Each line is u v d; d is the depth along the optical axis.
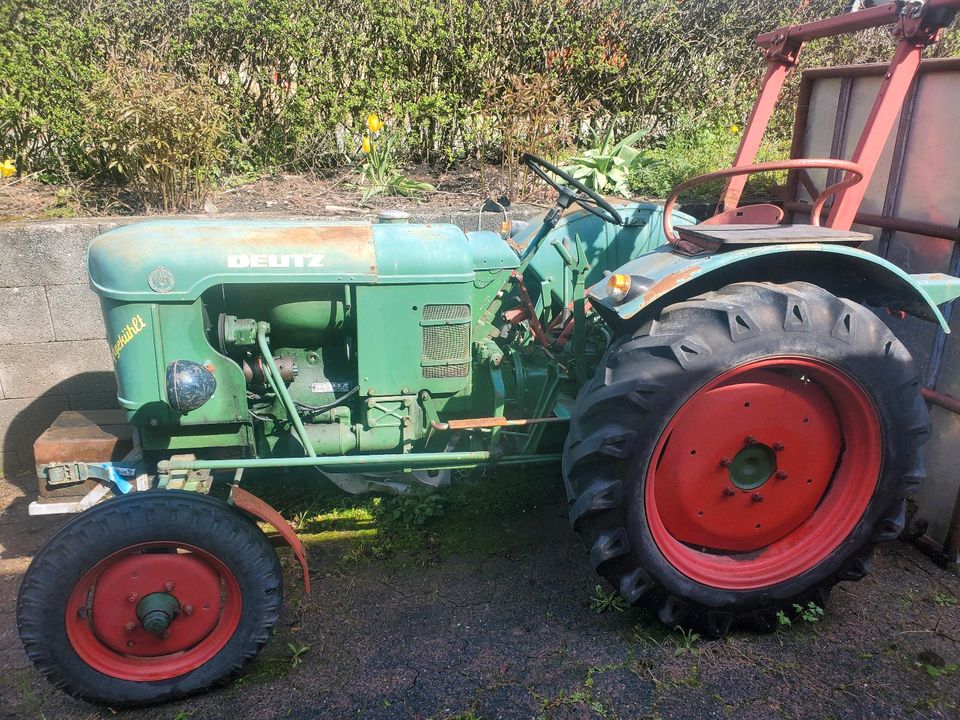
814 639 2.54
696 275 2.29
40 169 4.77
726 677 2.35
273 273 2.45
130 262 2.34
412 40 5.19
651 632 2.56
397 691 2.29
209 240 2.43
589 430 2.38
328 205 4.68
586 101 5.64
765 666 2.40
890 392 2.42
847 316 2.36
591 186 5.06
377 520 3.29
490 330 2.98
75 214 4.25
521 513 3.34
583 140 5.92
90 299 3.74
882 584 2.85
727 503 2.55
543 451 2.91
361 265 2.53
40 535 3.25
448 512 3.35
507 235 3.41
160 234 2.42
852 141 3.47
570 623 2.61
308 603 2.73
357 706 2.23
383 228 2.68
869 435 2.49
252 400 2.66
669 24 5.75
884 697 2.27
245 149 5.27
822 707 2.22
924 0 2.56
